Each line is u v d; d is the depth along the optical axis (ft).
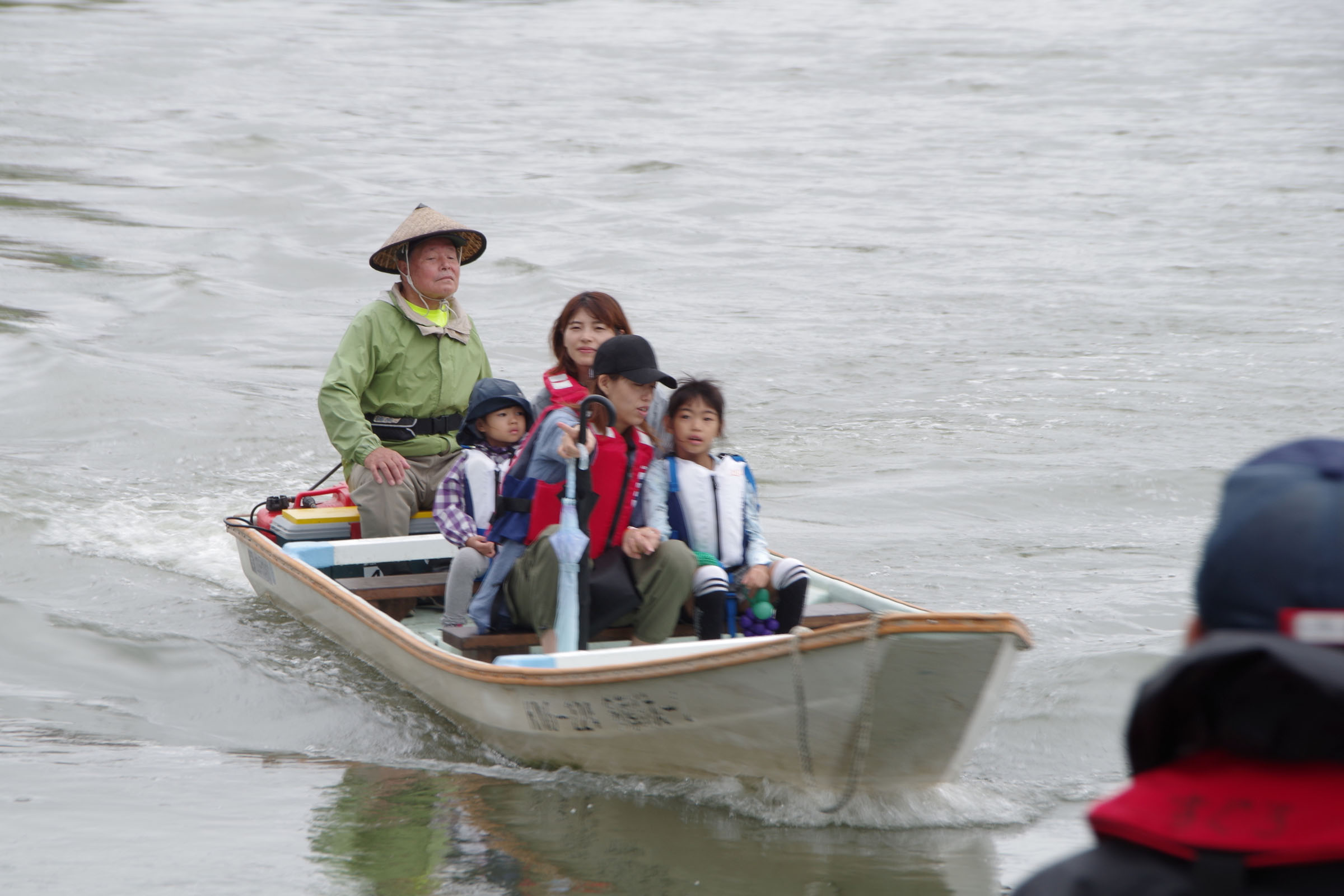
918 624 49.67
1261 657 14.61
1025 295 201.98
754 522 67.67
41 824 56.18
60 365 145.59
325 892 49.93
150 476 118.93
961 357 166.81
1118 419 138.31
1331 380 152.35
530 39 574.97
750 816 57.11
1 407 135.44
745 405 146.41
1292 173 314.55
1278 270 217.56
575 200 283.79
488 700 64.64
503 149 346.54
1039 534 104.47
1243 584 14.99
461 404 86.22
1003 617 50.16
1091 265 223.51
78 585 91.40
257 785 61.72
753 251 236.43
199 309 185.98
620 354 64.18
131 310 185.16
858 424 138.62
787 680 53.11
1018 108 424.87
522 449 66.54
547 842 54.70
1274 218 263.49
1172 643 79.77
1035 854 53.57
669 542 65.10
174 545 101.35
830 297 203.00
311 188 290.35
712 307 196.95
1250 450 126.31
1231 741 15.29
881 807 56.85
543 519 65.10
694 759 58.49
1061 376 156.35
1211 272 216.95
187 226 246.68
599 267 223.10
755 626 65.98
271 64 478.18
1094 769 64.28
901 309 194.59
